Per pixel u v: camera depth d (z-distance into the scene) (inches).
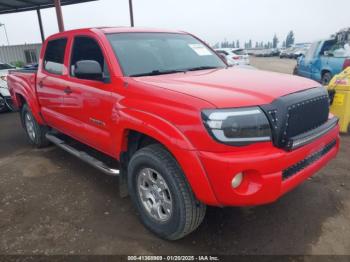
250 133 88.4
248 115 88.4
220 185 87.6
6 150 217.2
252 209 128.0
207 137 87.4
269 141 91.2
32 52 792.9
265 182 88.7
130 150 122.6
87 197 143.4
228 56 756.0
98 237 113.3
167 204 105.1
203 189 90.2
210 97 91.8
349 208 126.4
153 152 102.9
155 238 111.7
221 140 86.7
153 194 110.4
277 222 118.6
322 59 403.2
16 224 123.5
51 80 168.7
